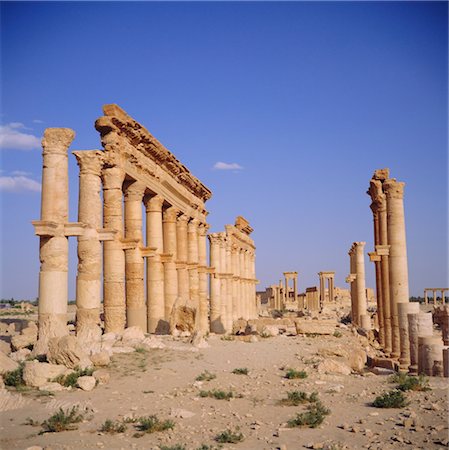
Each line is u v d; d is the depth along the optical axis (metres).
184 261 44.81
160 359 24.70
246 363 25.83
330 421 14.47
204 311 51.50
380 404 16.33
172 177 43.25
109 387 19.11
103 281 31.67
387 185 33.69
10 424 14.17
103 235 28.38
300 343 35.47
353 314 60.50
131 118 32.78
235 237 68.44
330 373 23.78
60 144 25.20
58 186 24.94
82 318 27.41
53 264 24.33
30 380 18.81
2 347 25.88
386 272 36.78
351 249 63.91
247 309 73.62
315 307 93.00
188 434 13.17
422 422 14.10
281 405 16.56
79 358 20.58
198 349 28.33
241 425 14.08
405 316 29.47
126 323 34.41
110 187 31.59
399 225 33.28
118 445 12.20
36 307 92.69
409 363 28.95
